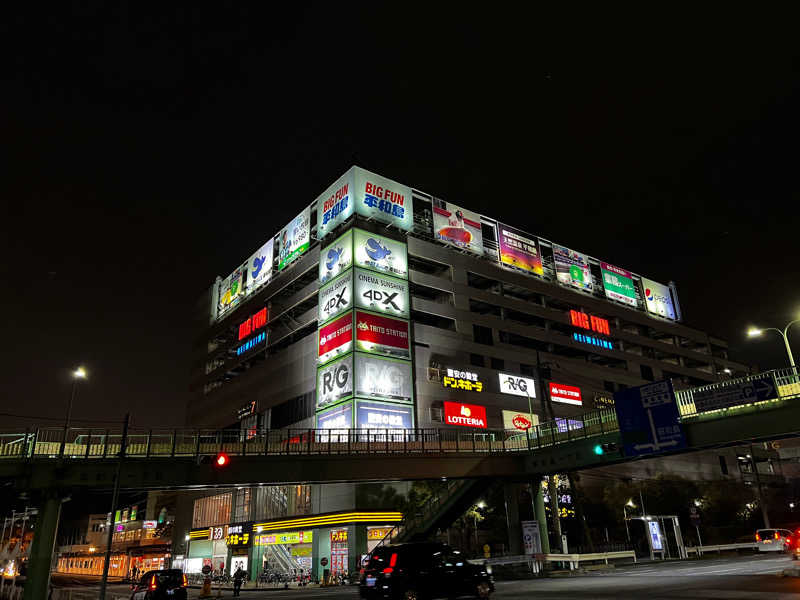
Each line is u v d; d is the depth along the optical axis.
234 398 83.38
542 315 83.94
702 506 71.19
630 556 42.84
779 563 28.39
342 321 64.06
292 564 59.03
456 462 41.16
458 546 54.41
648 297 105.88
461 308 73.88
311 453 36.81
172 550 84.31
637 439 34.53
